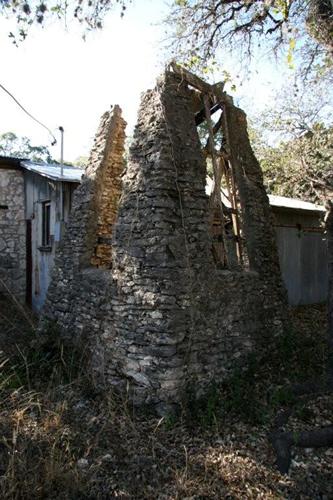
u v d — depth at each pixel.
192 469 3.76
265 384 5.30
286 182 11.06
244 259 6.49
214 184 6.02
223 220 6.11
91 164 6.86
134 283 4.89
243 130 6.63
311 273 11.12
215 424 4.37
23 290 10.70
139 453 3.98
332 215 5.20
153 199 4.76
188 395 4.64
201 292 4.95
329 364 5.09
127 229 5.05
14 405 4.68
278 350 6.19
